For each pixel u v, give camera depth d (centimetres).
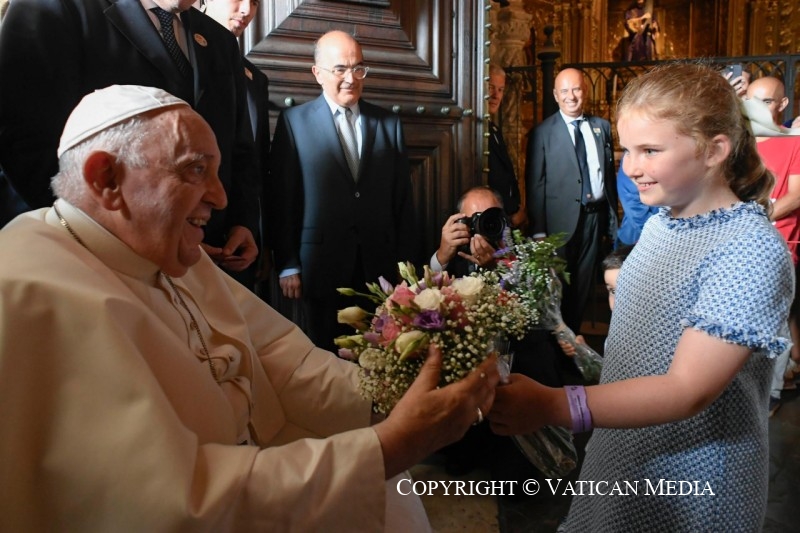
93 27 185
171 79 196
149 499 97
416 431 109
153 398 102
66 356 103
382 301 131
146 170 115
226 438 124
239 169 232
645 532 121
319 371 155
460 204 271
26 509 99
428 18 318
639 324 121
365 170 280
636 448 122
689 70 112
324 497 105
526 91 623
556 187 405
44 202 177
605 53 1034
